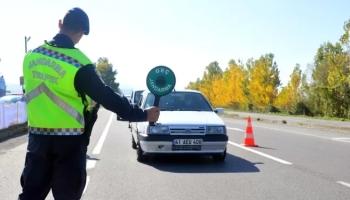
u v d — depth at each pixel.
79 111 3.28
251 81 62.09
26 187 3.30
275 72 60.88
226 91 76.75
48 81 3.23
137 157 11.02
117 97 3.26
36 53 3.32
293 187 7.95
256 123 30.83
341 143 16.05
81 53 3.29
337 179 8.73
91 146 14.16
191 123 10.47
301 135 19.50
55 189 3.30
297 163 10.82
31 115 3.30
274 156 12.05
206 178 8.78
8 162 10.47
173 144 10.33
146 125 10.53
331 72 49.34
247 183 8.30
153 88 3.82
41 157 3.28
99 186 7.96
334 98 51.94
